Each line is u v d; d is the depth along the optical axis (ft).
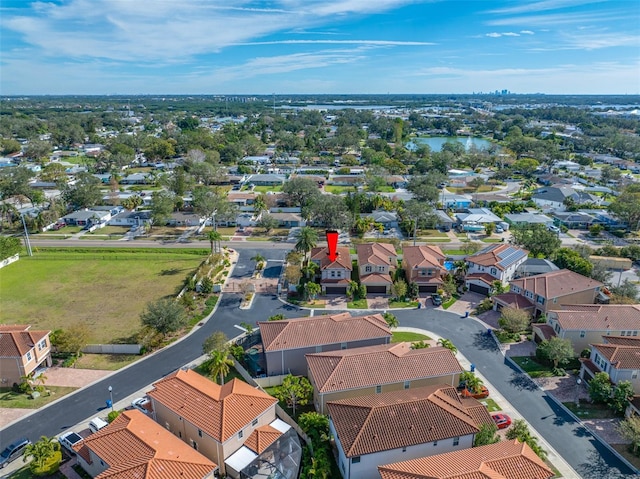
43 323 256.11
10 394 194.90
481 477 126.00
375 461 143.74
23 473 153.28
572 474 150.00
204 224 437.17
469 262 301.84
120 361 218.79
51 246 381.40
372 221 425.69
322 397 173.37
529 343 232.12
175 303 246.27
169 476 132.57
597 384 180.45
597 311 225.35
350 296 282.97
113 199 499.10
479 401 183.32
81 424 176.14
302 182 492.95
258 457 151.74
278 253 364.79
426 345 213.66
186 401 164.45
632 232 415.85
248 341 233.96
